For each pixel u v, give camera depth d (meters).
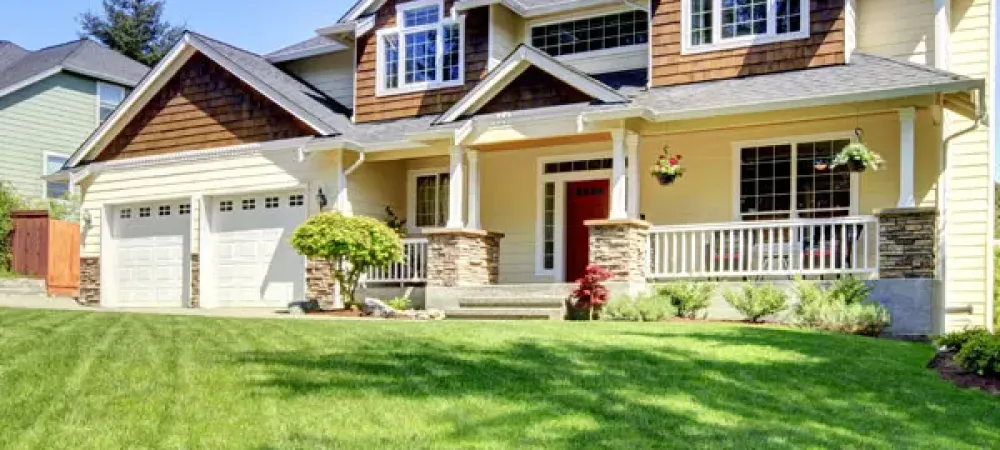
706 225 13.95
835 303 11.88
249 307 18.19
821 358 8.58
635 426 5.93
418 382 6.72
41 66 27.88
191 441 5.06
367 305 15.04
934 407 7.26
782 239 13.41
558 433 5.66
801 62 14.74
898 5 14.91
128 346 8.11
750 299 12.58
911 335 12.18
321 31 19.27
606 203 16.95
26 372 6.70
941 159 13.92
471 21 17.92
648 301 12.87
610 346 8.66
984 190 14.33
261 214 18.33
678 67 15.66
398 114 18.50
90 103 28.70
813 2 14.75
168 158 19.36
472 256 15.85
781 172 15.07
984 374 8.45
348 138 17.31
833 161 13.36
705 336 9.59
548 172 17.45
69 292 22.64
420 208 18.77
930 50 14.59
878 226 12.66
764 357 8.44
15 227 22.86
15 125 26.53
